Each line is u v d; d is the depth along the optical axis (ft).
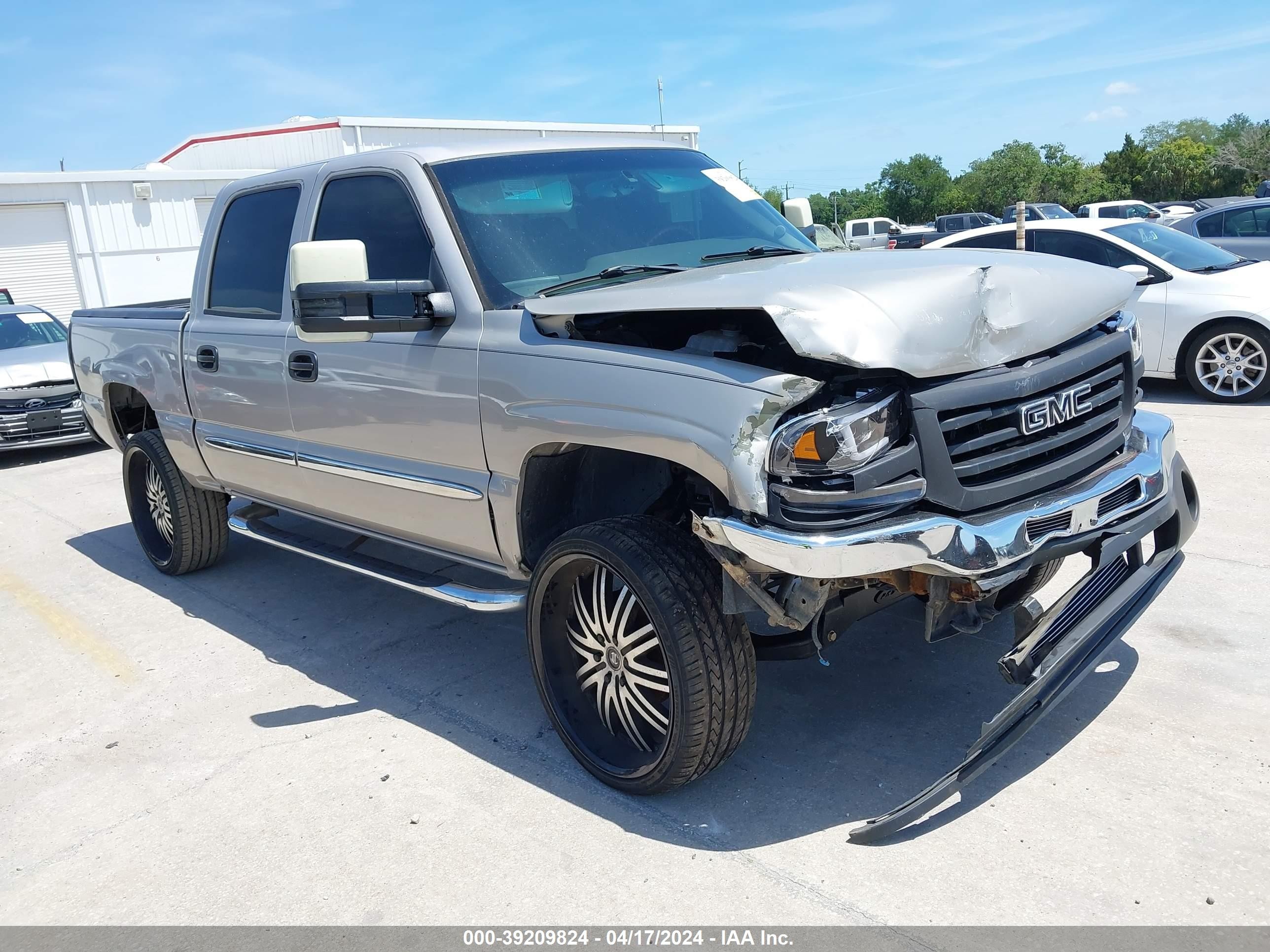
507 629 15.30
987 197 280.92
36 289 74.84
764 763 10.80
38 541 22.74
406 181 12.09
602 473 11.31
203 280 15.97
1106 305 9.96
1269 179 215.31
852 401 8.38
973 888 8.52
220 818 10.62
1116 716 11.09
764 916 8.38
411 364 11.56
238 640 15.69
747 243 13.10
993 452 8.85
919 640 13.57
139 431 20.15
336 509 13.94
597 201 12.50
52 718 13.46
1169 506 10.14
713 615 9.27
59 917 9.20
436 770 11.24
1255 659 12.14
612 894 8.84
